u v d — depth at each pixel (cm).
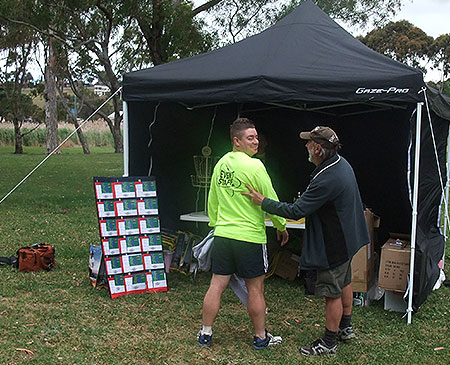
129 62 2316
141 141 586
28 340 385
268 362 361
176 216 642
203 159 611
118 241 497
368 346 389
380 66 455
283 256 579
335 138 354
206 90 475
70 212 970
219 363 357
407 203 543
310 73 452
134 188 511
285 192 663
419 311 466
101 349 374
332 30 535
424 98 429
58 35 1302
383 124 609
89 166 2131
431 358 373
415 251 443
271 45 514
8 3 1083
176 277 565
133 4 1120
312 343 379
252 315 374
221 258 369
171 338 399
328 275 354
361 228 368
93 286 517
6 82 3275
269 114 655
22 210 966
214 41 1267
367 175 634
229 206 365
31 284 516
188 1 1247
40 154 3138
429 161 499
